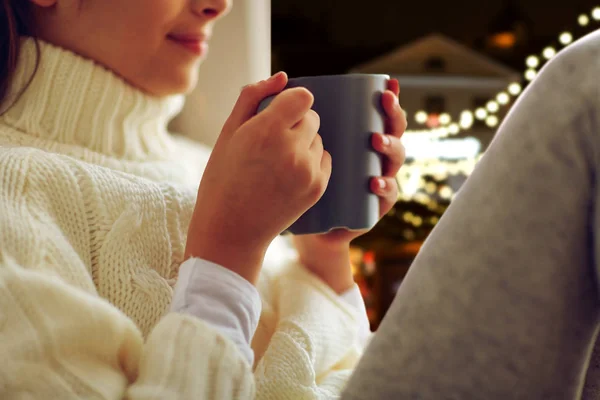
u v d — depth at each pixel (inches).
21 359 18.0
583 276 13.1
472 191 14.0
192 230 21.9
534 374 13.1
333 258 32.1
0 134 28.1
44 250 21.8
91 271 24.4
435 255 14.0
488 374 13.1
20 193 22.9
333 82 22.5
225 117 47.6
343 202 22.9
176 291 21.5
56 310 19.2
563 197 12.9
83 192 24.6
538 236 13.0
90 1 28.0
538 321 13.0
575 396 13.6
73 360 19.2
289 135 20.3
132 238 25.5
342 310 30.9
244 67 46.7
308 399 25.7
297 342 27.2
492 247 13.3
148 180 27.5
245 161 20.4
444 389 13.2
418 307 13.8
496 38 169.9
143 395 18.6
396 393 13.5
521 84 71.8
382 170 25.4
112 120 29.5
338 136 22.6
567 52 13.6
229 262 21.3
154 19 27.9
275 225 21.1
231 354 19.9
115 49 28.5
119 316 20.5
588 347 13.6
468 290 13.3
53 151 28.0
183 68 29.4
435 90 281.6
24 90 28.9
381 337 14.1
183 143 42.5
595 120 12.6
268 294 30.9
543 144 13.1
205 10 28.9
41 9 29.0
